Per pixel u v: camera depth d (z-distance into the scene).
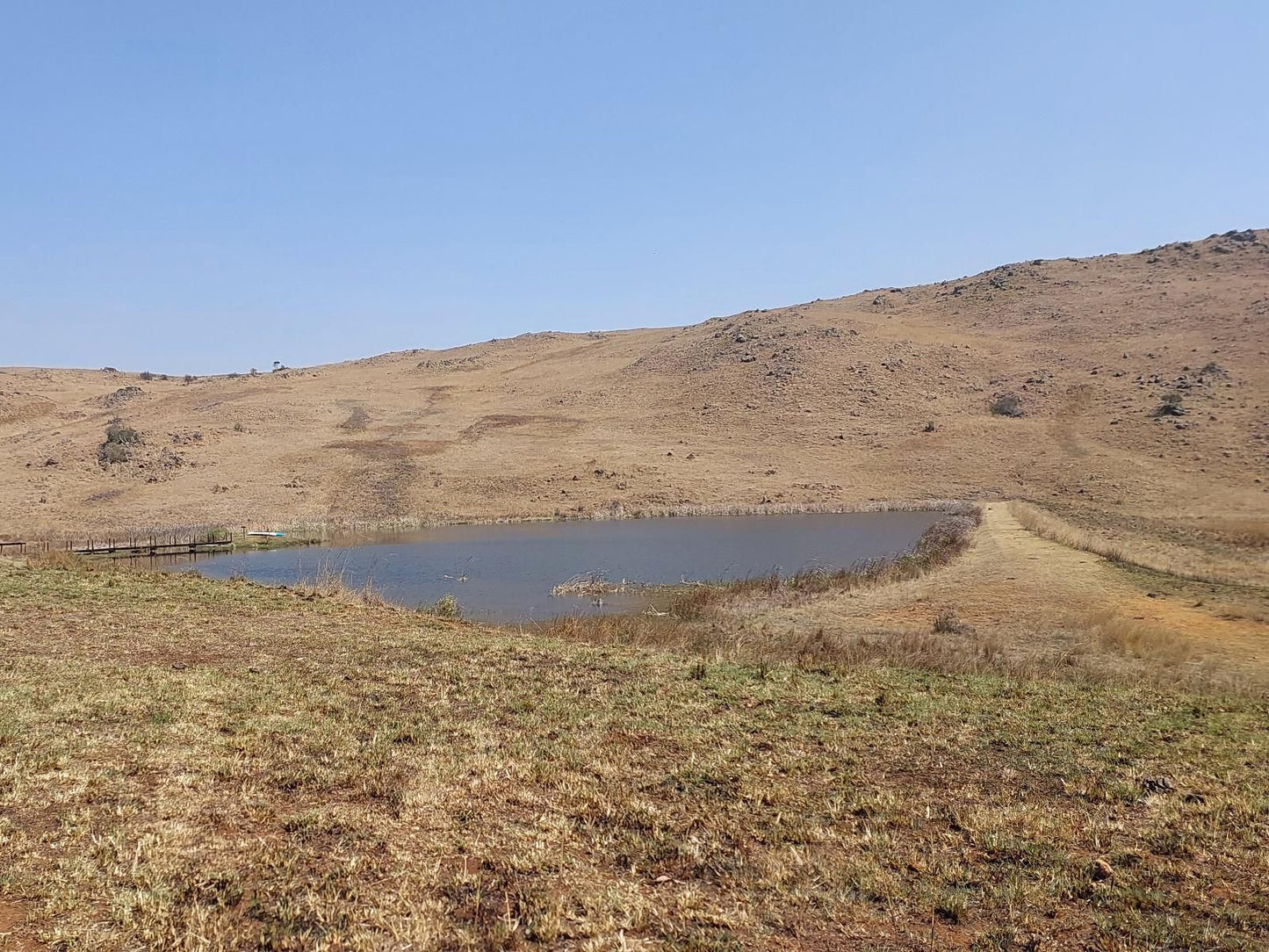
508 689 11.55
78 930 5.12
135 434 72.44
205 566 36.12
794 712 10.70
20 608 15.78
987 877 6.39
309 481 62.97
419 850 6.49
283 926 5.32
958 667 14.18
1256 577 24.56
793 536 45.09
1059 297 111.56
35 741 8.20
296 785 7.70
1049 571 25.08
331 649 13.94
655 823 7.12
